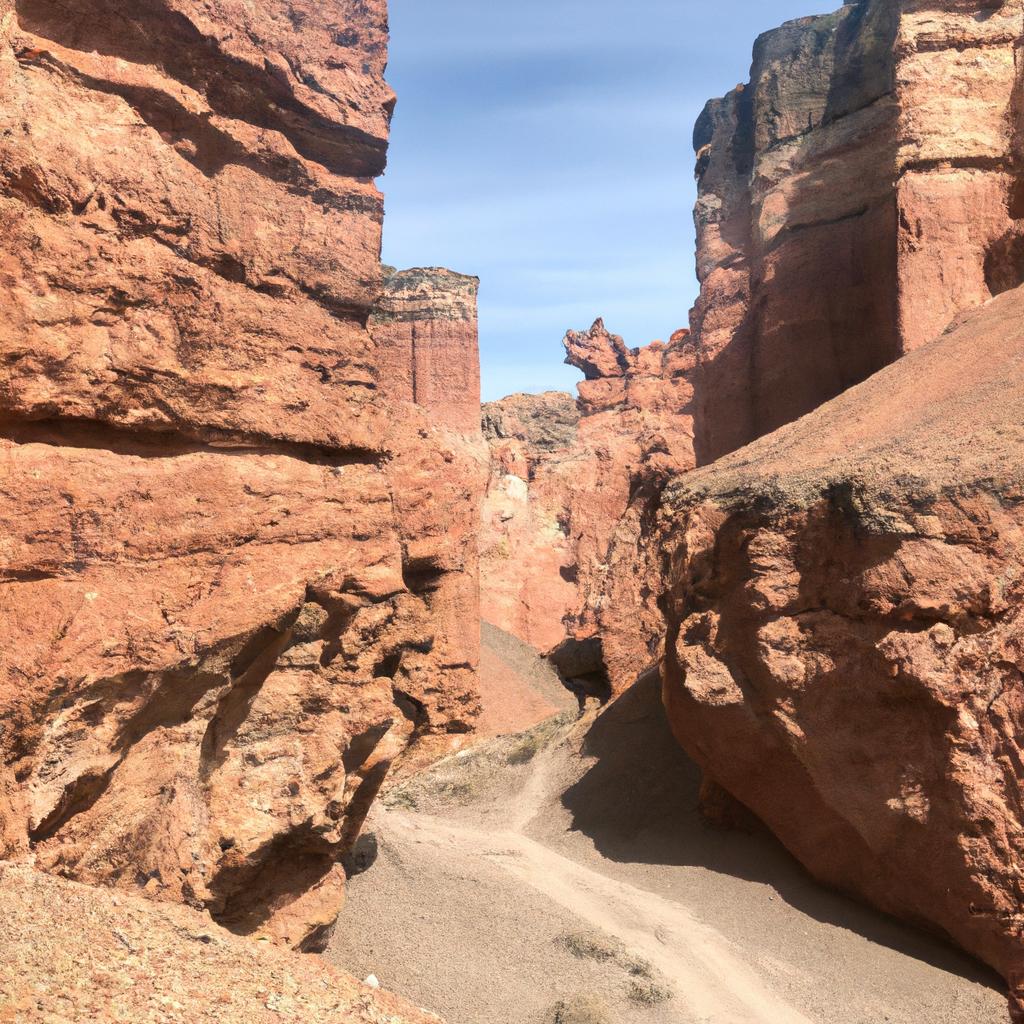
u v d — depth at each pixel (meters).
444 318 71.94
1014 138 41.06
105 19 14.11
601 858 30.84
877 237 43.06
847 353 44.62
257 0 16.41
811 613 24.88
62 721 12.48
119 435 13.97
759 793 26.59
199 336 14.95
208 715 14.80
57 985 10.23
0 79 12.75
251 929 16.58
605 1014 20.41
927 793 21.98
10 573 12.29
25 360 12.59
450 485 44.34
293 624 15.68
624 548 49.00
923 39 41.75
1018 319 31.38
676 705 27.94
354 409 17.64
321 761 16.45
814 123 47.50
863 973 22.27
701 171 57.59
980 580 21.56
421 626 40.03
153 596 13.66
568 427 98.12
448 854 30.25
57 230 13.14
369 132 18.11
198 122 15.34
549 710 49.25
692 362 89.56
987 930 21.05
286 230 16.88
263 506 15.44
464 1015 20.72
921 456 24.22
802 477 25.97
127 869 13.59
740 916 25.44
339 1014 11.98
